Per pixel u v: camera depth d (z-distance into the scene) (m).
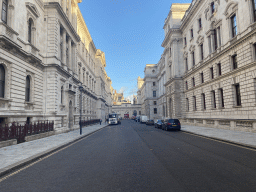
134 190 4.46
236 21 20.56
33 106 18.14
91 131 23.12
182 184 4.78
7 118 13.93
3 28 13.27
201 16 30.39
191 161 7.20
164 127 23.58
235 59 21.56
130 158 7.96
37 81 19.00
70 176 5.67
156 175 5.56
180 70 39.94
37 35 19.31
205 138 14.31
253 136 13.19
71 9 30.33
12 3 14.88
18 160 7.55
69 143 13.13
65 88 24.00
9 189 4.76
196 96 32.66
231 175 5.39
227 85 22.58
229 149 9.57
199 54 31.42
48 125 18.03
